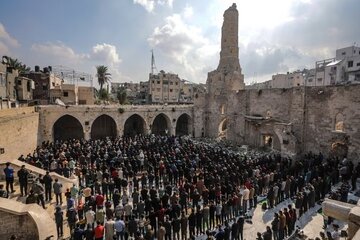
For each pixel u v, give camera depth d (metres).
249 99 35.53
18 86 37.59
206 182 17.14
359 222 6.47
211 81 52.25
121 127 40.12
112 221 11.36
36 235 10.69
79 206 13.33
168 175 19.31
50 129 34.16
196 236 12.91
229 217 14.37
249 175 19.03
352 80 48.00
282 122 30.44
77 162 22.45
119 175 18.33
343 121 24.81
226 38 51.62
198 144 34.66
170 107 44.81
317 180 17.03
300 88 28.36
